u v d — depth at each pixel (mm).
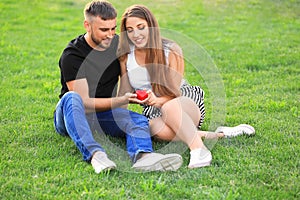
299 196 2957
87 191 2977
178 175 3227
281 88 5207
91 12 3535
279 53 6613
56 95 5027
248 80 5527
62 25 8344
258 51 6730
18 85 5352
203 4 9633
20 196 2936
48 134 3910
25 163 3371
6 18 8641
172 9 9289
